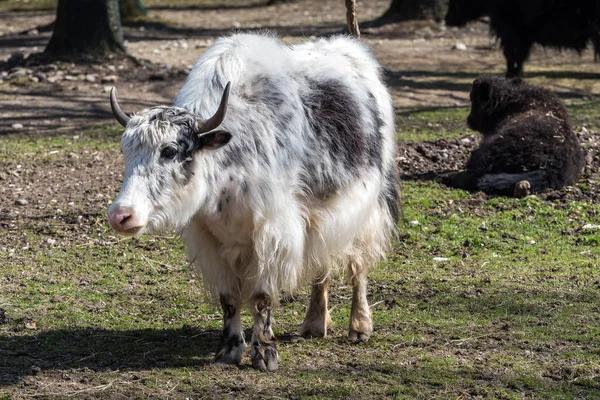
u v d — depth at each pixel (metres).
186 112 7.36
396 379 7.71
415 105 21.86
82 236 12.65
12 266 11.33
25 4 46.84
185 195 7.27
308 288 10.61
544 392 7.40
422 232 12.65
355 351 8.49
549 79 24.92
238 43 8.12
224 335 8.16
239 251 7.86
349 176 8.28
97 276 11.01
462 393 7.38
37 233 12.76
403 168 15.88
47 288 10.45
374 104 8.96
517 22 24.44
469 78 25.30
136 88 24.00
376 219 8.96
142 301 10.09
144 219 7.04
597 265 11.15
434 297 10.12
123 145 7.26
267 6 45.06
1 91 23.47
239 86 7.81
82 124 20.34
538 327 9.04
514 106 15.84
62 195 14.65
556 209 13.56
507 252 11.88
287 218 7.75
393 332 9.03
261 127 7.66
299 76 8.31
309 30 35.09
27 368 7.99
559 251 11.88
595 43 24.53
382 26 33.66
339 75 8.59
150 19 38.62
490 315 9.47
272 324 9.40
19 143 18.45
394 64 27.34
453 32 33.06
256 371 7.93
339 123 8.27
